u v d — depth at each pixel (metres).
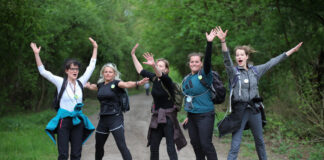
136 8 18.72
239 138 4.20
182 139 4.36
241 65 4.33
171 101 4.36
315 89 8.08
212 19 11.52
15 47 10.12
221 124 4.30
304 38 9.41
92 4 20.00
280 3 9.49
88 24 18.83
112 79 4.58
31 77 16.48
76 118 4.08
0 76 14.67
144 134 9.11
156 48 18.81
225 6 11.64
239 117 4.15
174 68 21.78
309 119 7.65
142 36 19.52
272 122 8.28
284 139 7.84
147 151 6.73
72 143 4.11
